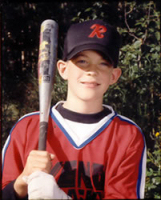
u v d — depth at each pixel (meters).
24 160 1.35
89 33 1.34
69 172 1.32
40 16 2.55
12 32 2.51
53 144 1.36
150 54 2.25
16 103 2.40
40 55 1.37
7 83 2.39
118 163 1.32
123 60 2.27
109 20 2.45
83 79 1.33
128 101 2.26
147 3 2.36
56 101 2.22
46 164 1.19
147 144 2.24
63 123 1.38
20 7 2.49
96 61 1.33
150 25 2.31
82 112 1.39
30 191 1.14
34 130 1.39
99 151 1.34
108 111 1.45
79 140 1.35
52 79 1.34
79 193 1.30
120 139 1.36
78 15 2.41
